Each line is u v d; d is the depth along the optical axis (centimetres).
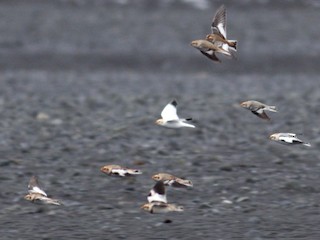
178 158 2211
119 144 2391
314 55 4869
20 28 5469
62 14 5825
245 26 5644
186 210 1698
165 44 5150
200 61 4731
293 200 1781
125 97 3444
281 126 2745
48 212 1683
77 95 3544
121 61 4778
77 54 4875
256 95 3522
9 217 1650
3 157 2211
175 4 6150
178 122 1419
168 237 1517
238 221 1617
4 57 4806
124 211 1692
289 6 6153
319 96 3500
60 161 2170
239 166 2097
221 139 2486
